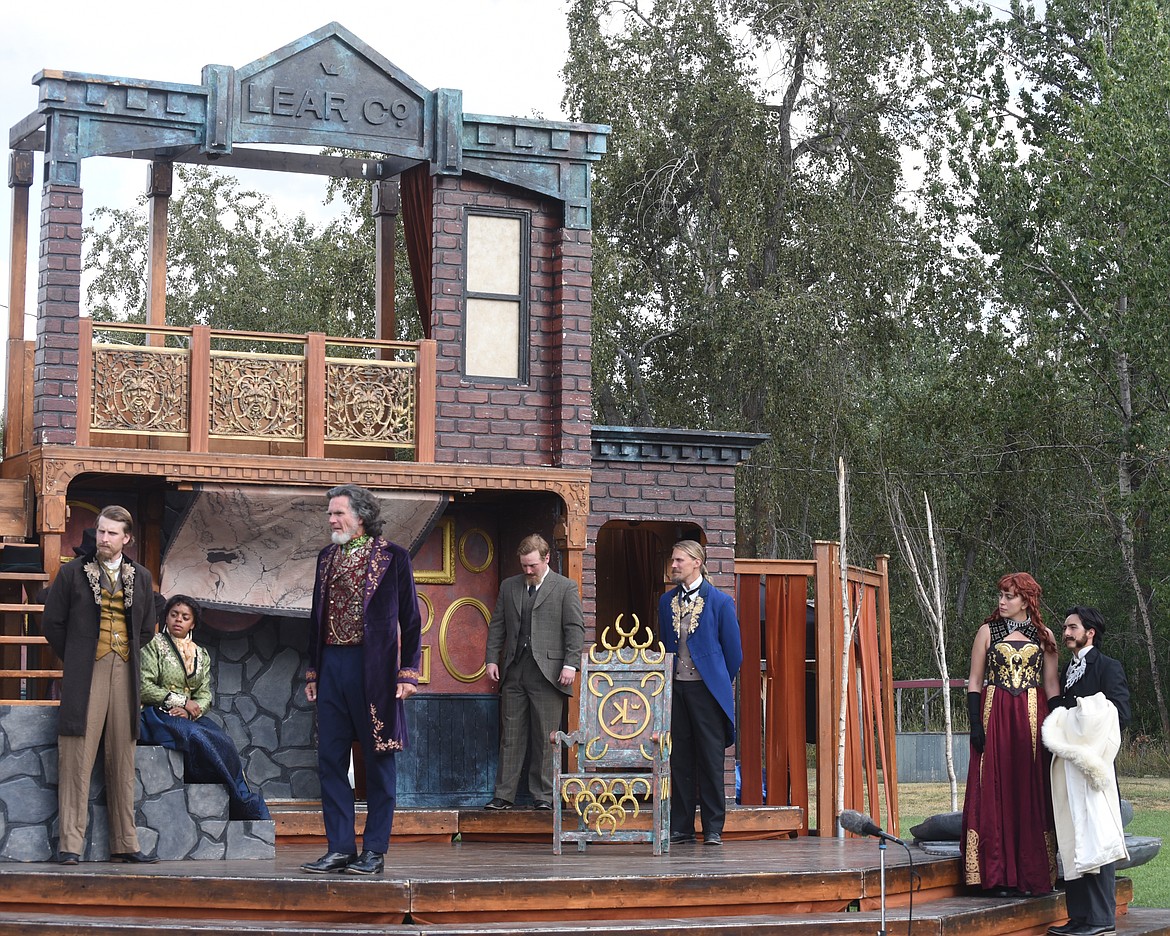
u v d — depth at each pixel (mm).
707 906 8461
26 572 10750
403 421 11797
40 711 8945
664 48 29391
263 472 11203
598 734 9977
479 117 12094
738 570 13000
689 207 30172
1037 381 29719
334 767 8320
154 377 11078
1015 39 32875
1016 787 9414
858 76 29156
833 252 28453
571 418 12164
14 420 11797
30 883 8086
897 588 32125
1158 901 12367
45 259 10906
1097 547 31828
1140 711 31688
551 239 12406
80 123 11047
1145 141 27312
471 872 8375
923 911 8820
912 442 30906
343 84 11766
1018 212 29125
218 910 7977
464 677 12633
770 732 12734
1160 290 26797
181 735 9164
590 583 12492
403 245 27688
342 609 8281
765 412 28359
